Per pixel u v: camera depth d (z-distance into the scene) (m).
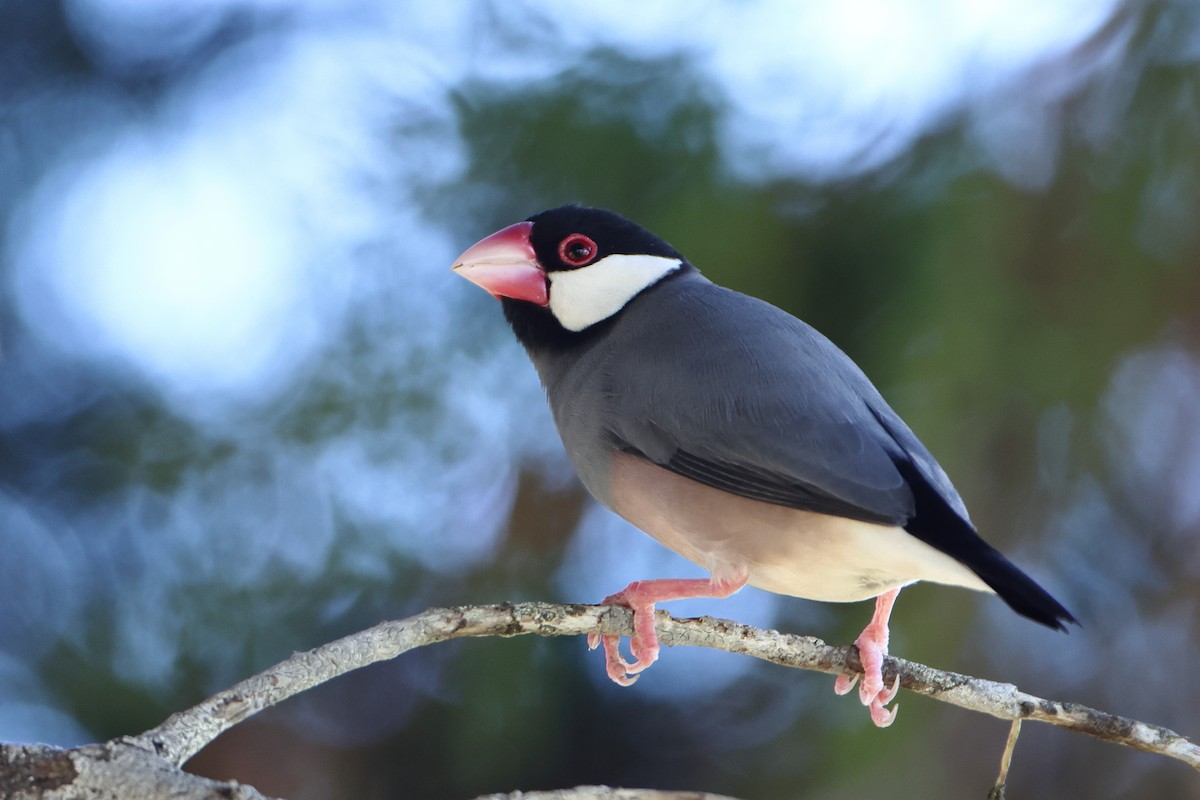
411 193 10.95
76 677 10.48
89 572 10.86
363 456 10.91
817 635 10.30
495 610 6.36
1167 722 11.09
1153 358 10.95
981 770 10.28
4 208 11.69
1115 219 10.41
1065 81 10.83
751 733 11.21
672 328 8.14
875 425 7.50
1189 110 10.44
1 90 11.91
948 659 10.09
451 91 10.81
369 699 11.23
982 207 10.34
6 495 11.17
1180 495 11.15
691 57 10.66
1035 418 10.28
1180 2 10.60
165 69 12.07
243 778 11.04
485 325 10.91
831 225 10.39
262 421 10.90
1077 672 11.16
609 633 7.02
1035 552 10.62
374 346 10.90
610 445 8.02
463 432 10.96
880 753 10.10
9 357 11.35
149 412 10.94
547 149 10.53
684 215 10.22
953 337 10.09
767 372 7.67
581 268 8.67
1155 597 11.20
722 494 7.56
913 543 7.04
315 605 10.70
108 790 4.95
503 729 10.64
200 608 10.62
